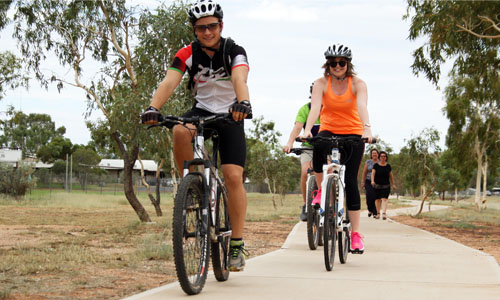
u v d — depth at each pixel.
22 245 7.62
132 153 14.07
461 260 5.91
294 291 3.97
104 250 7.48
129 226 12.04
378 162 15.29
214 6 4.05
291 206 28.97
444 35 15.69
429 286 4.23
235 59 4.13
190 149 4.12
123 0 14.29
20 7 15.47
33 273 5.28
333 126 5.77
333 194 5.32
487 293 3.95
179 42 14.03
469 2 14.59
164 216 17.95
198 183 3.80
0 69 28.42
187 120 3.86
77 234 10.24
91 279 4.93
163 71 14.04
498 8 14.77
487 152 37.28
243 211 4.30
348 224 5.71
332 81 5.71
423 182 22.12
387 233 9.80
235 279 4.50
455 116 37.16
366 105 5.52
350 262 5.74
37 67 15.75
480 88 24.88
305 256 6.22
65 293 4.23
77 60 15.55
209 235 3.91
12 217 15.73
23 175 31.50
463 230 12.25
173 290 3.95
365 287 4.16
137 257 6.42
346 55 5.52
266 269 5.10
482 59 17.09
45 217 16.08
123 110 13.54
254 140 35.22
